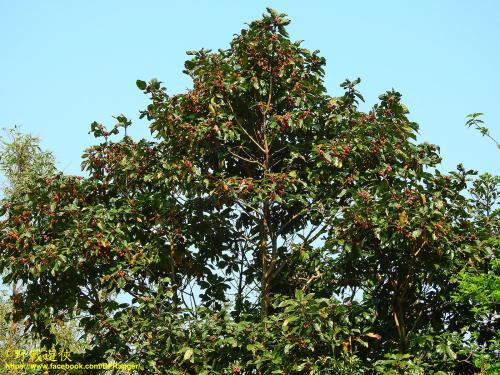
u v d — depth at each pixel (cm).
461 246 1198
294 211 1373
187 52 1344
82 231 1204
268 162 1285
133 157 1338
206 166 1342
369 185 1260
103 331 1239
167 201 1280
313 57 1347
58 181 1323
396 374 1059
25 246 1240
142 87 1320
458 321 1287
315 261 1253
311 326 1070
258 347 1095
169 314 1160
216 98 1295
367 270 1256
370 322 1243
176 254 1302
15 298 1296
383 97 1299
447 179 1234
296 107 1334
